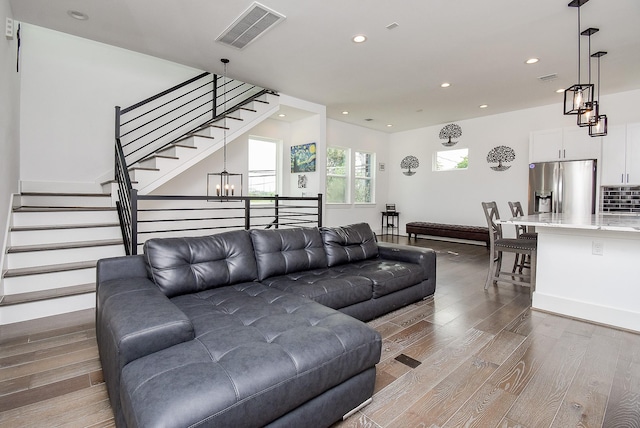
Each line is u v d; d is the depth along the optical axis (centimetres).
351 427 150
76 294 282
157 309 155
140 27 334
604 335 249
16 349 217
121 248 339
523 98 562
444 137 760
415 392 177
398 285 289
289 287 239
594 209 511
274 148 680
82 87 439
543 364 206
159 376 117
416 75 460
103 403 164
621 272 263
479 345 232
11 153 328
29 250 294
